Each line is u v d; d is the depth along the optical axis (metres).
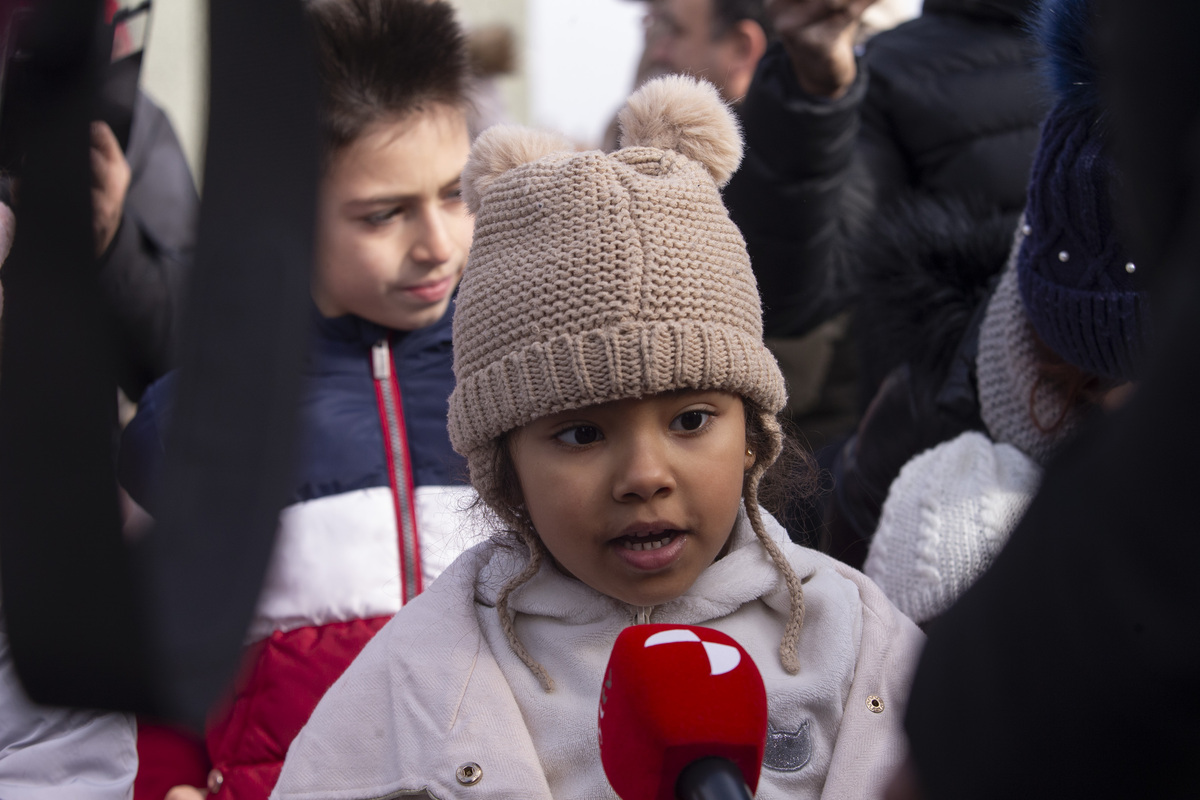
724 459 1.32
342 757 1.43
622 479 1.28
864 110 2.72
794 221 2.52
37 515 0.50
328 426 2.13
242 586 0.53
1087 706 0.66
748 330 1.36
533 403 1.29
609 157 1.37
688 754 0.93
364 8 2.11
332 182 2.09
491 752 1.35
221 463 0.54
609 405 1.29
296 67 0.56
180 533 0.53
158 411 1.67
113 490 0.50
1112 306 1.50
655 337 1.27
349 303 2.19
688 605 1.44
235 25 0.55
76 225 0.51
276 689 1.94
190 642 0.51
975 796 0.73
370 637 2.01
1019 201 2.54
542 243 1.33
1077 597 0.67
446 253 2.17
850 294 2.30
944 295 1.97
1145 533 0.63
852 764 1.34
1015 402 1.75
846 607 1.47
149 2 0.91
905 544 1.72
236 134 0.55
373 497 2.10
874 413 2.05
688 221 1.34
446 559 2.10
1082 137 1.51
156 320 1.36
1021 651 0.70
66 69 0.53
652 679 0.97
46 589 0.50
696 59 2.97
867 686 1.40
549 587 1.46
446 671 1.43
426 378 2.25
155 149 2.06
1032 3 2.05
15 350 0.51
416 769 1.37
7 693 1.70
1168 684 0.62
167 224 1.95
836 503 2.12
